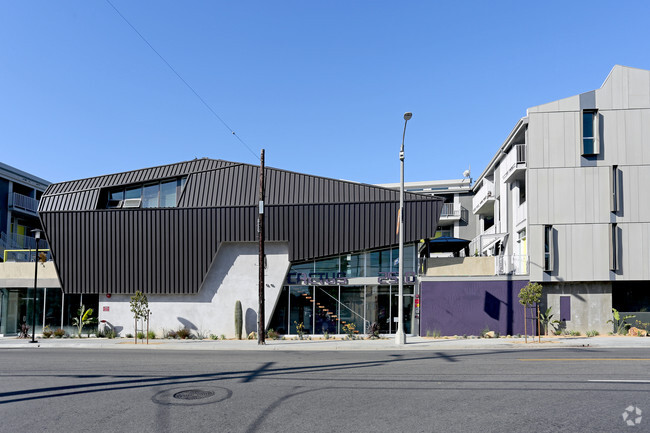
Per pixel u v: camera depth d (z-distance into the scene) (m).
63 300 26.64
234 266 24.97
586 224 22.64
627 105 22.83
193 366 13.52
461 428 6.93
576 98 23.19
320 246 24.12
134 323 25.52
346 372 12.06
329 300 24.28
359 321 23.97
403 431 6.83
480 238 29.92
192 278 24.94
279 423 7.30
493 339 21.56
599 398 8.68
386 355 16.27
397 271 23.97
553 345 18.78
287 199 24.55
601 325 22.58
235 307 24.28
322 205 24.12
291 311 24.44
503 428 6.92
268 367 13.16
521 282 22.97
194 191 25.30
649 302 23.83
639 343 19.05
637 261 22.17
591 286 22.78
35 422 7.59
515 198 27.36
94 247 25.58
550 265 22.58
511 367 12.53
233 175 25.34
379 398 8.89
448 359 14.67
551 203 22.94
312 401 8.72
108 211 25.42
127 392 9.77
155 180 26.27
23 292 27.36
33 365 14.23
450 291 23.33
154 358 15.82
